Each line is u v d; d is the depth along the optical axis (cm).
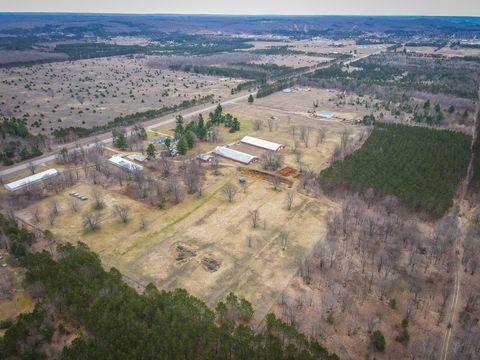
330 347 6538
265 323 7000
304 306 7406
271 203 11188
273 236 9581
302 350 6125
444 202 10400
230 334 6334
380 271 8312
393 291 7781
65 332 6638
